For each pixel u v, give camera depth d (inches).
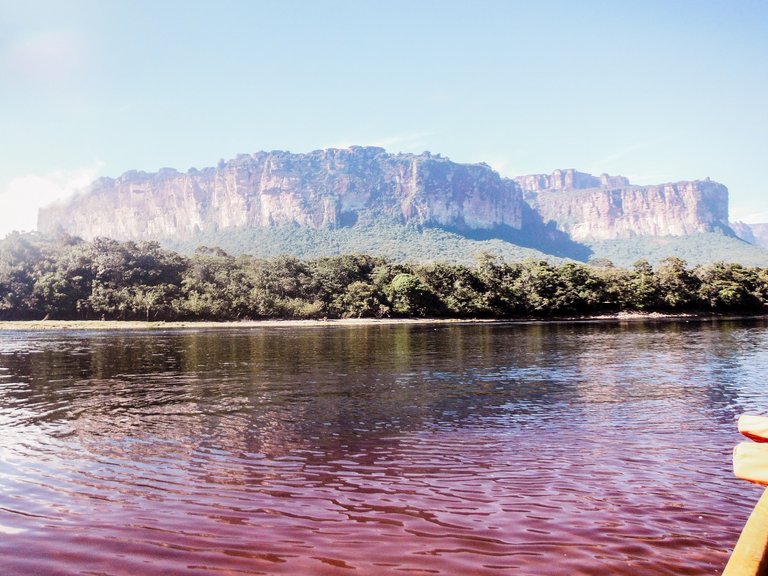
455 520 287.9
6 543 263.9
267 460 406.6
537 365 1054.4
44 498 325.4
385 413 584.7
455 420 546.3
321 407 621.9
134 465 394.0
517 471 373.1
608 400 656.4
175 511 303.3
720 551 248.2
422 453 422.9
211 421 549.0
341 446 446.0
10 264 3846.0
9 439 477.4
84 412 603.5
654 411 585.6
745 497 318.7
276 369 1014.4
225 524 284.8
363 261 4741.6
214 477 364.5
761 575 107.3
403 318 4136.3
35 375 951.6
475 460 401.7
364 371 974.4
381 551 251.8
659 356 1224.2
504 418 554.3
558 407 612.4
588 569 231.9
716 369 970.1
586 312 4399.6
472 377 880.9
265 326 3437.5
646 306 4439.0
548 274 4313.5
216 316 3917.3
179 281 4151.1
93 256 4001.0
